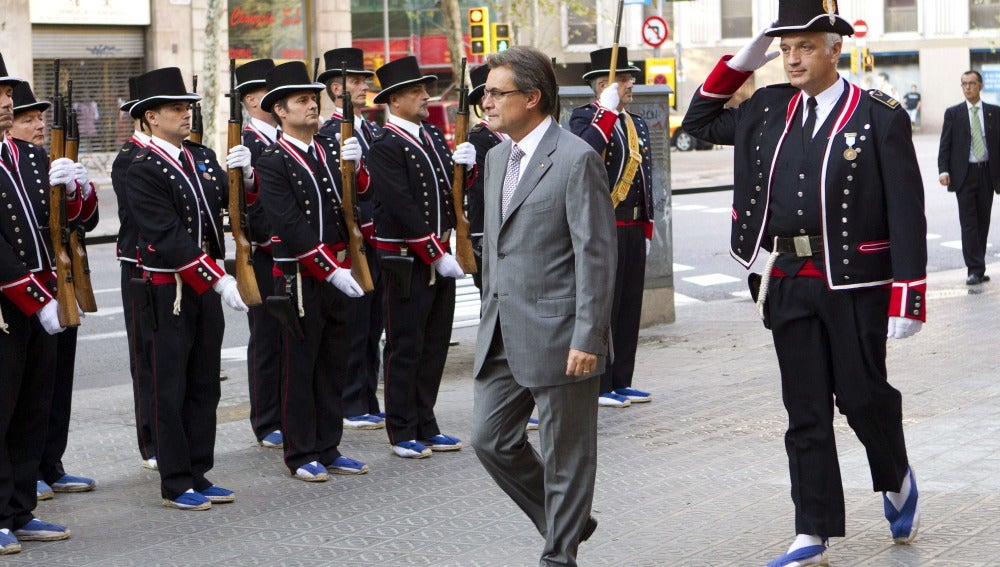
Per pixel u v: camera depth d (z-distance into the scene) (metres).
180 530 6.43
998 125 14.15
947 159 14.23
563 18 48.62
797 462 5.44
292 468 7.38
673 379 9.81
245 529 6.41
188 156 6.88
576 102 11.23
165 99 6.63
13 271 6.02
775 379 9.64
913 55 49.28
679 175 32.69
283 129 7.37
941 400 8.46
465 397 9.54
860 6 49.88
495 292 5.17
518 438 5.27
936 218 21.56
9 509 6.18
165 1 29.55
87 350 12.14
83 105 28.77
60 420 7.19
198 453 6.92
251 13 32.19
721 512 6.29
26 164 6.42
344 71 7.48
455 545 6.00
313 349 7.32
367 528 6.34
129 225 7.13
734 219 5.60
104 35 28.91
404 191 7.67
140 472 7.63
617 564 5.56
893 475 5.50
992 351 10.23
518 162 5.16
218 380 6.98
